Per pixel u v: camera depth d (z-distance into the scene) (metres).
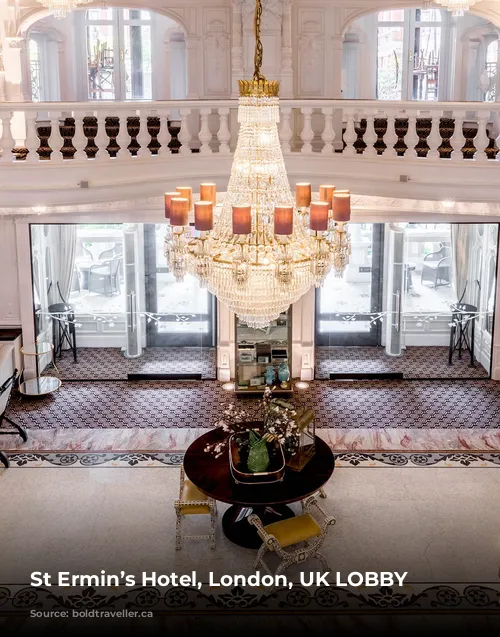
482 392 11.28
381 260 11.37
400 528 7.88
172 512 8.17
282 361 11.07
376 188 8.35
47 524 7.94
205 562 7.41
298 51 10.59
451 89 12.80
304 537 7.16
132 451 9.44
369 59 12.80
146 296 11.46
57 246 11.20
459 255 11.34
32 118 7.71
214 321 11.57
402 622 6.64
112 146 10.41
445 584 7.08
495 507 8.23
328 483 8.70
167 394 11.19
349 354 11.73
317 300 11.52
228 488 7.39
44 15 10.62
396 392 11.27
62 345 11.60
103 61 12.94
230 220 6.47
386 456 9.32
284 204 6.09
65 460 9.20
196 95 10.82
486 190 8.07
